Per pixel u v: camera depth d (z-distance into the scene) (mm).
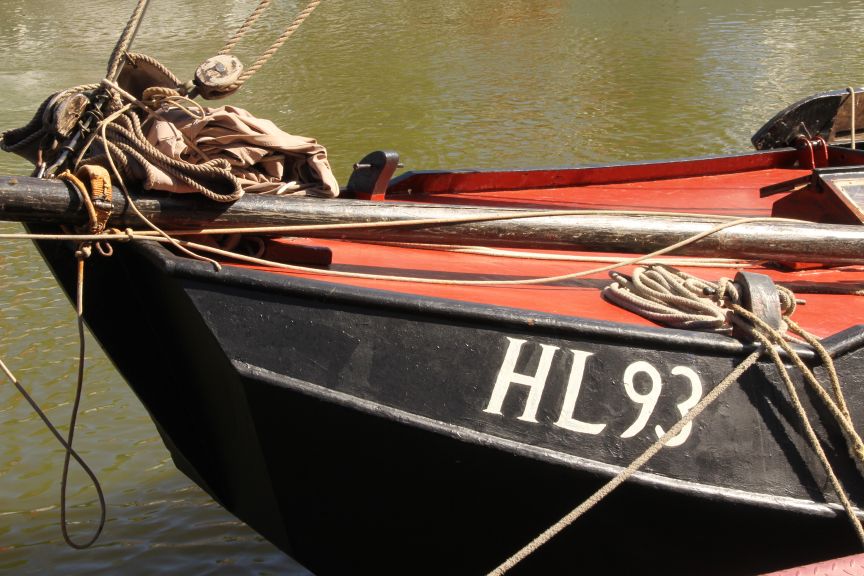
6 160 10961
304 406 3102
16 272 8312
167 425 3807
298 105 13906
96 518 5293
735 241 3811
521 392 3117
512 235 3695
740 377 3154
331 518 3500
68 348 7039
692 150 11398
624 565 3414
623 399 3121
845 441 3174
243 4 23547
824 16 19188
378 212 3580
